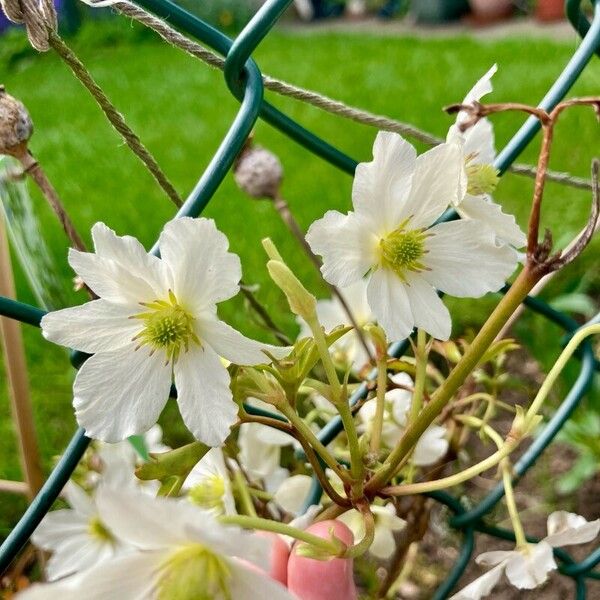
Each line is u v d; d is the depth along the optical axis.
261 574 0.14
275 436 0.28
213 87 1.77
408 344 0.27
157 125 1.47
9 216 0.25
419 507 0.35
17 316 0.20
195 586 0.14
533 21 2.56
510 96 1.42
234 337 0.16
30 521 0.21
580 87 1.22
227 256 0.16
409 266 0.19
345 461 0.28
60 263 0.82
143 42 2.36
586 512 0.53
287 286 0.17
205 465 0.24
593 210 0.17
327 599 0.18
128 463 0.26
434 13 2.69
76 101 1.72
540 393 0.19
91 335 0.17
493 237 0.19
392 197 0.18
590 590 0.48
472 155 0.23
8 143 0.20
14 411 0.30
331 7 3.01
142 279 0.17
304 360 0.18
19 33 2.12
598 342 0.53
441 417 0.30
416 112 1.38
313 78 1.74
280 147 1.18
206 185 0.21
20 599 0.13
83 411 0.17
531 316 0.57
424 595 0.48
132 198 1.05
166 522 0.13
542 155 0.17
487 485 0.52
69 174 1.18
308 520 0.20
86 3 0.20
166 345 0.17
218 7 2.66
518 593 0.48
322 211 0.93
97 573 0.14
